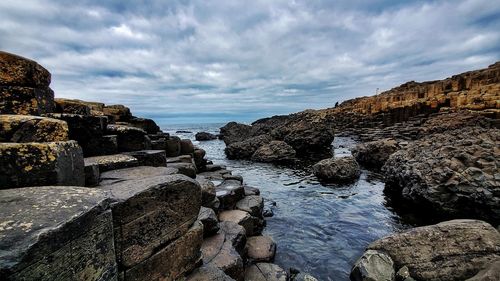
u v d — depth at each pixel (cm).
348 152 3212
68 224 236
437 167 1098
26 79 516
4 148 307
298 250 866
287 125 3688
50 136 403
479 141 1167
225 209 998
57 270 227
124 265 327
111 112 1460
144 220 349
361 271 659
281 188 1675
